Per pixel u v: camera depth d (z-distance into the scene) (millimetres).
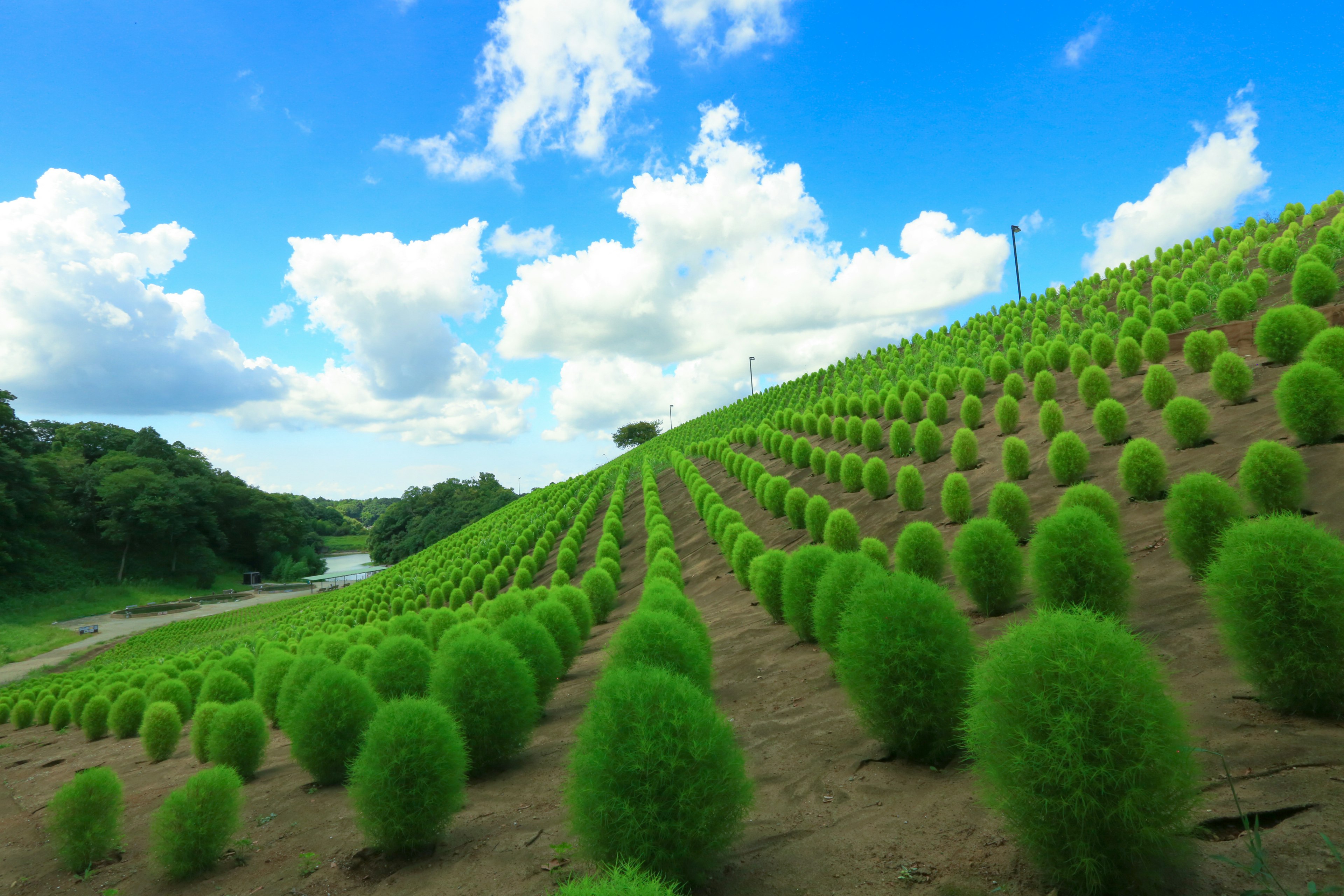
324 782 8031
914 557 9227
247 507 106812
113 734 17281
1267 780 3807
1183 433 12094
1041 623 3357
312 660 9656
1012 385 20984
